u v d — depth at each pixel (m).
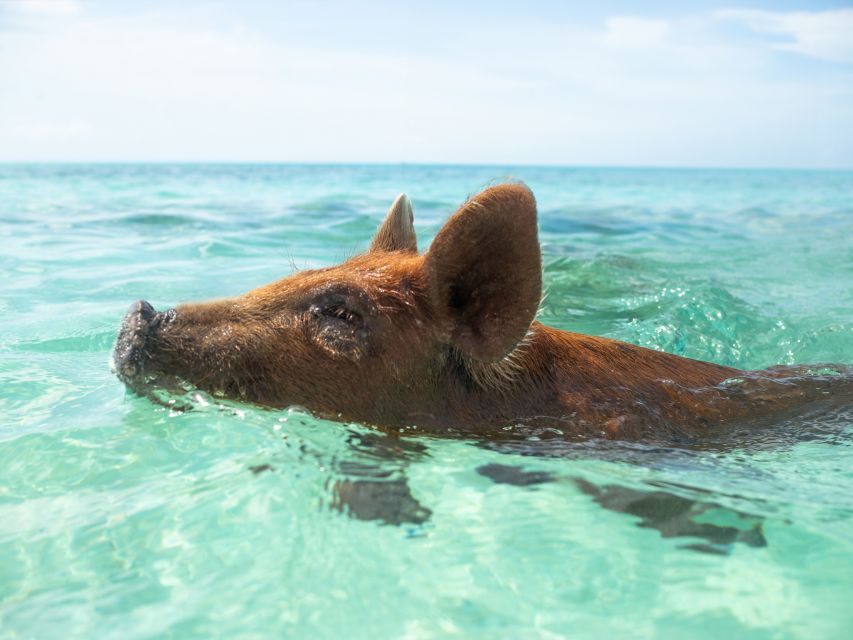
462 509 0.49
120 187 5.29
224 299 0.68
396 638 0.36
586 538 0.46
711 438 0.66
